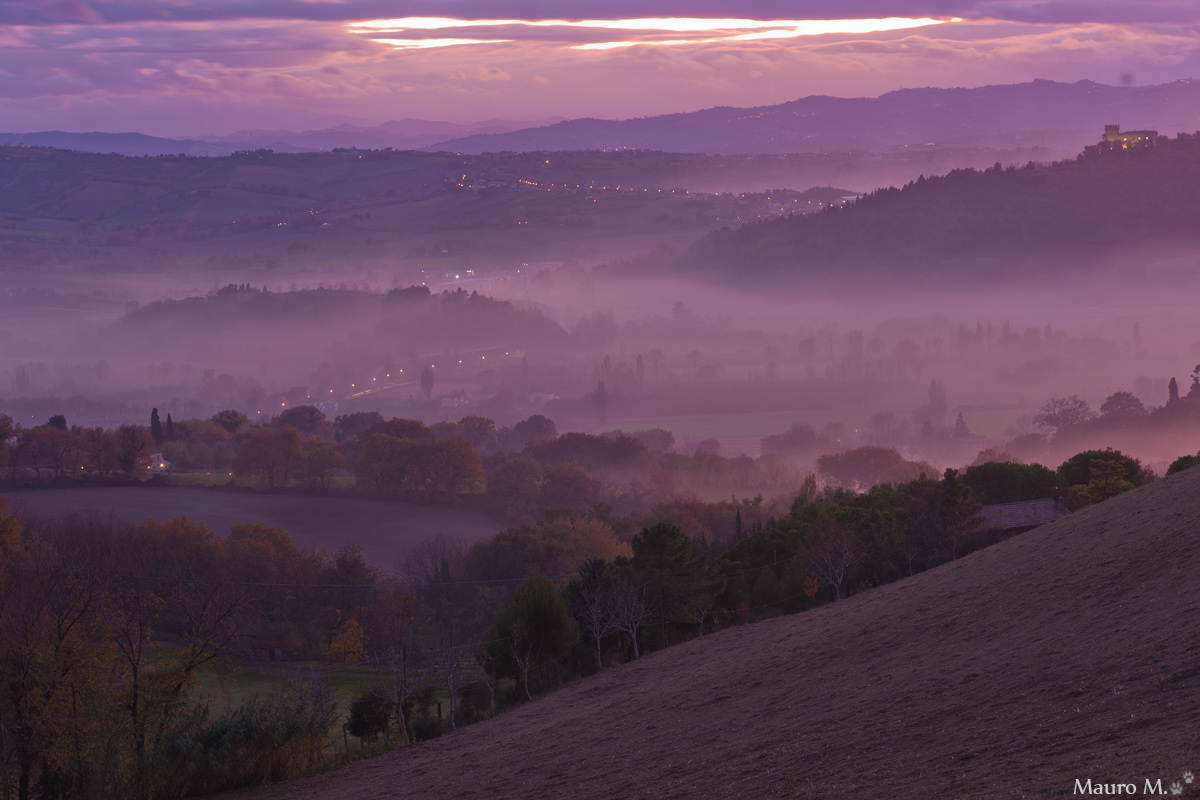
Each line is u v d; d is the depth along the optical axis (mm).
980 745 16797
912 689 22469
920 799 15078
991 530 62469
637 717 30844
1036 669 20172
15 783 33031
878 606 37000
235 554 86000
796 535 67375
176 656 38125
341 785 30938
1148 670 17266
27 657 32781
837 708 23391
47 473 158625
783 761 20188
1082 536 33156
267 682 58438
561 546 94438
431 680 45188
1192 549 24453
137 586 47031
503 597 86188
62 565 42312
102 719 33469
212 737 33469
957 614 29078
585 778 24266
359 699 41625
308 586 85000
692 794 19875
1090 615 22875
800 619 43500
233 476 160125
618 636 53188
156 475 165125
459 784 27375
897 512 66500
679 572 53938
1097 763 14008
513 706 43625
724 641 43875
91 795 31109
